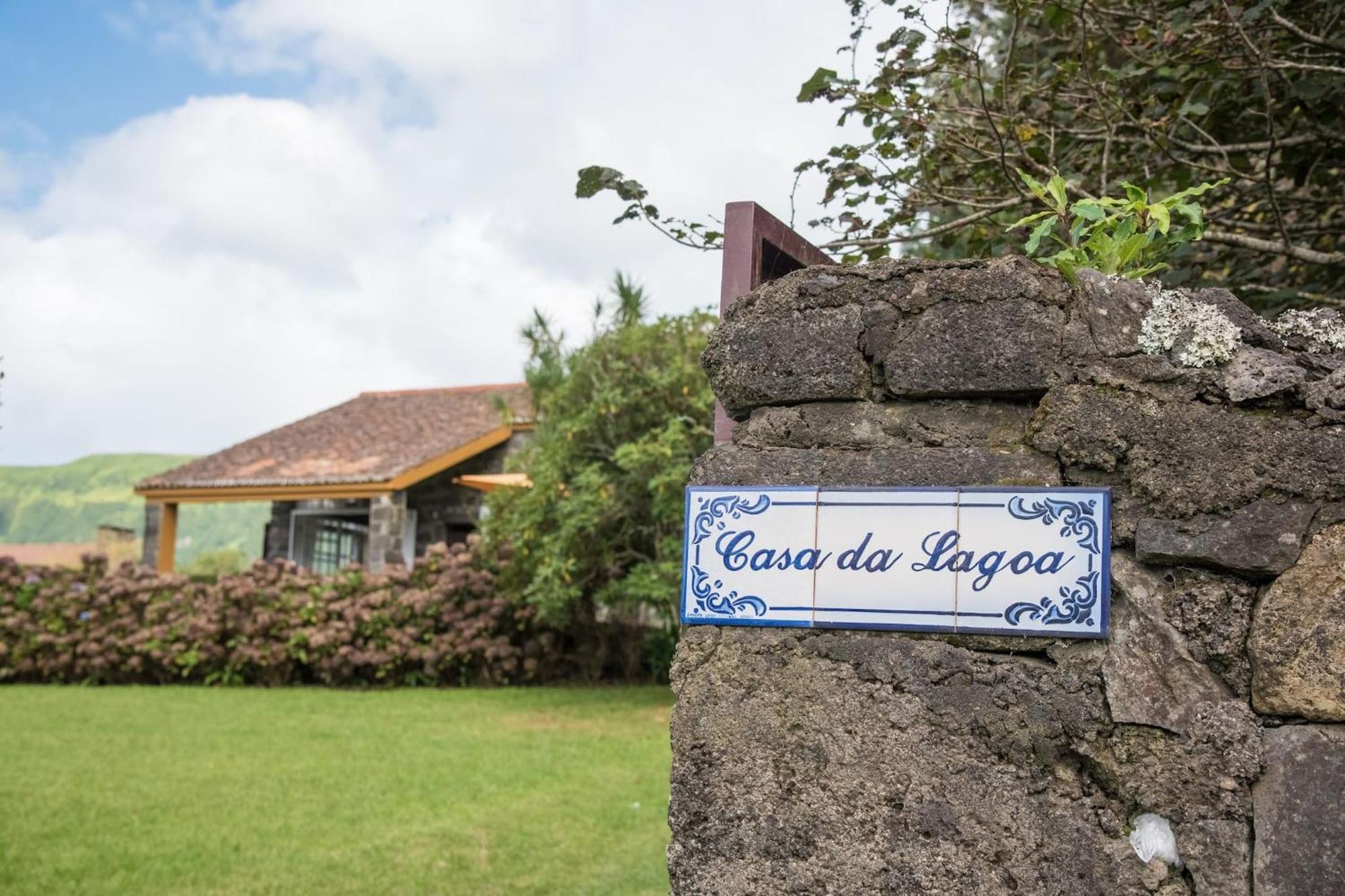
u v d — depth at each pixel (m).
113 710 10.89
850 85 4.21
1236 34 4.32
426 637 12.98
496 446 16.95
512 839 5.96
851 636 2.20
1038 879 2.05
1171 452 2.09
